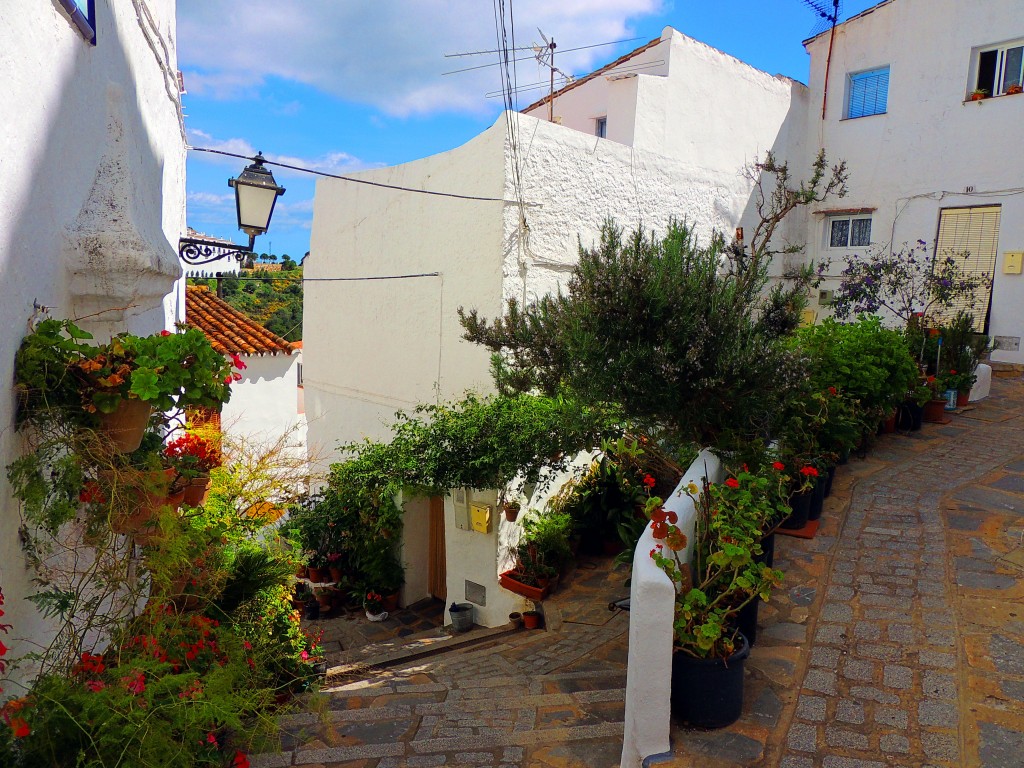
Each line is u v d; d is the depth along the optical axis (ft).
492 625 27.68
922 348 34.96
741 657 12.72
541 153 27.50
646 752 11.98
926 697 13.25
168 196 19.44
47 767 7.98
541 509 28.17
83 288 10.65
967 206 42.29
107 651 10.11
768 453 18.83
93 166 11.39
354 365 36.32
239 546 16.55
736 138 42.70
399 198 31.96
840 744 12.10
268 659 14.38
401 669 21.44
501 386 22.44
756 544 13.38
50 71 9.27
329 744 13.85
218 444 15.85
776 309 18.44
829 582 18.29
